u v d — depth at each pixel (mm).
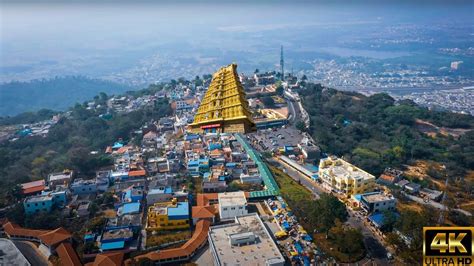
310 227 102938
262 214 111375
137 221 105250
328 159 137625
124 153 162250
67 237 97875
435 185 133875
